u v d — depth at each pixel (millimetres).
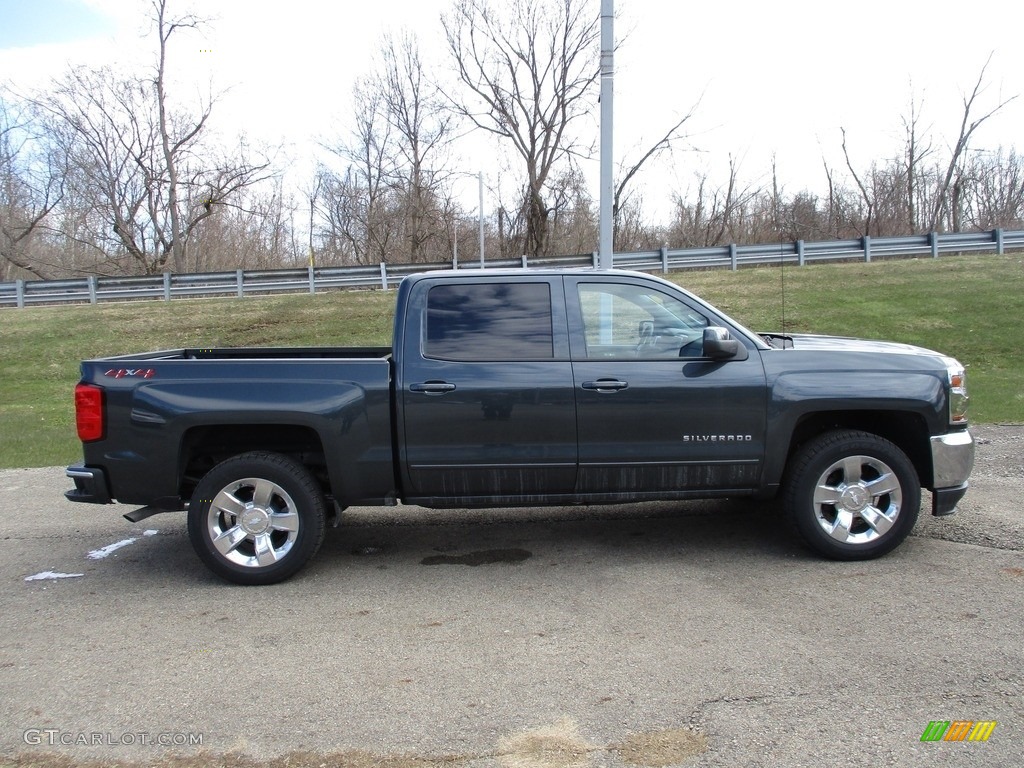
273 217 44344
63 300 23156
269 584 4816
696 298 4953
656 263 24406
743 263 24906
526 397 4758
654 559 5082
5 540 5930
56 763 2922
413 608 4375
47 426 11516
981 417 9703
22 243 36969
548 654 3732
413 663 3678
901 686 3314
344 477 4812
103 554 5555
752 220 37219
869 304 18609
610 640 3867
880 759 2814
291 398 4734
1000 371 13219
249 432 5098
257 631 4105
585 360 4820
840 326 17000
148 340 18547
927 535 5344
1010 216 42156
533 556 5230
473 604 4406
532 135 37125
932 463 4879
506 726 3100
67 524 6375
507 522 6062
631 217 42031
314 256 43656
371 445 4797
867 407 4797
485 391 4758
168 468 4770
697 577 4715
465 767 2842
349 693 3400
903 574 4637
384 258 40312
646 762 2834
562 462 4805
